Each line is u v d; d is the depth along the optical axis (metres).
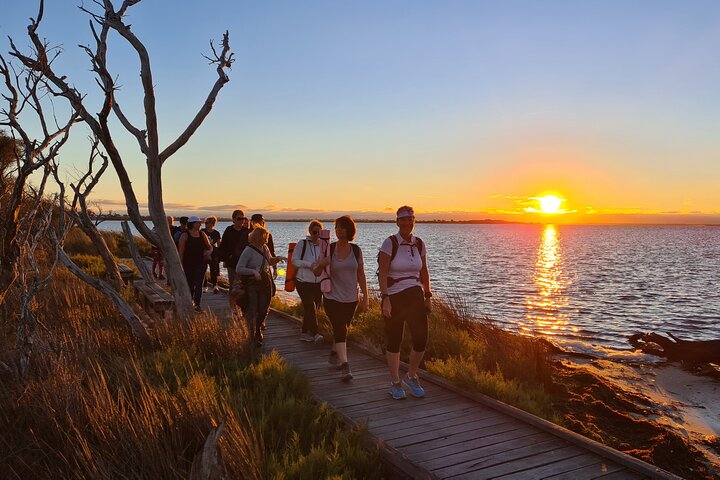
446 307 10.89
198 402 4.43
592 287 29.33
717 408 8.41
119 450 3.88
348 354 7.84
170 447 3.94
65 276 11.88
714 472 5.78
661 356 11.65
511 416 5.28
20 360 5.43
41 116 7.75
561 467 4.20
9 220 8.25
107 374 5.32
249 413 4.88
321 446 4.35
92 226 11.93
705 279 34.38
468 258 57.16
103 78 7.38
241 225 10.85
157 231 8.27
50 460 3.90
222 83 8.41
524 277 35.28
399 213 5.61
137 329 7.18
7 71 7.52
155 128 8.16
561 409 6.97
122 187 8.07
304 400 5.35
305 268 8.31
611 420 6.88
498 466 4.20
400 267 5.55
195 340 7.06
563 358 11.33
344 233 6.34
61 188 7.71
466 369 6.48
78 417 4.21
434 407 5.53
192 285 10.36
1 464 3.76
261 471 3.76
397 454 4.20
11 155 12.63
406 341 8.42
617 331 16.47
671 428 7.25
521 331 16.17
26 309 5.68
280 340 8.60
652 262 52.41
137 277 16.00
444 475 4.04
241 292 7.59
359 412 5.36
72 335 6.82
